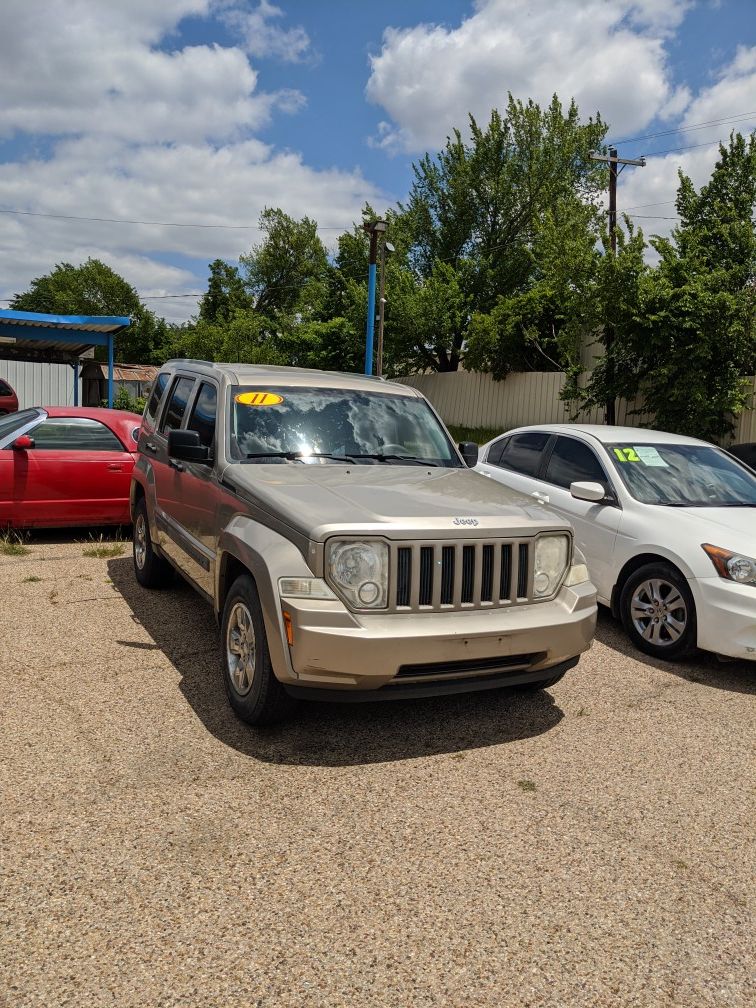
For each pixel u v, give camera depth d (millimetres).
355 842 2947
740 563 4980
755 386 17797
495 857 2904
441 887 2703
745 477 6449
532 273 34500
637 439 6641
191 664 4695
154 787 3260
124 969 2227
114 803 3113
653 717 4348
